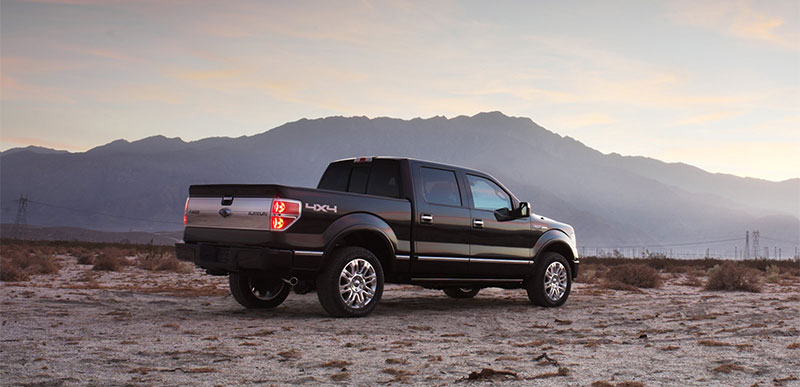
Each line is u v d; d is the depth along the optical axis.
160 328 7.71
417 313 9.64
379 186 9.73
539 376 4.87
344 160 10.29
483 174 10.73
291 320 8.57
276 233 8.10
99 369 5.24
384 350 6.18
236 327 7.85
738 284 15.84
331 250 8.53
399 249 9.19
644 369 5.14
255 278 9.96
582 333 7.58
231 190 8.64
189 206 9.16
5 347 6.27
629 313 9.87
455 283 10.04
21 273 15.83
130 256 38.69
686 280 21.75
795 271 29.64
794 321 8.27
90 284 14.73
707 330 7.56
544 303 10.98
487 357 5.77
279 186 8.16
